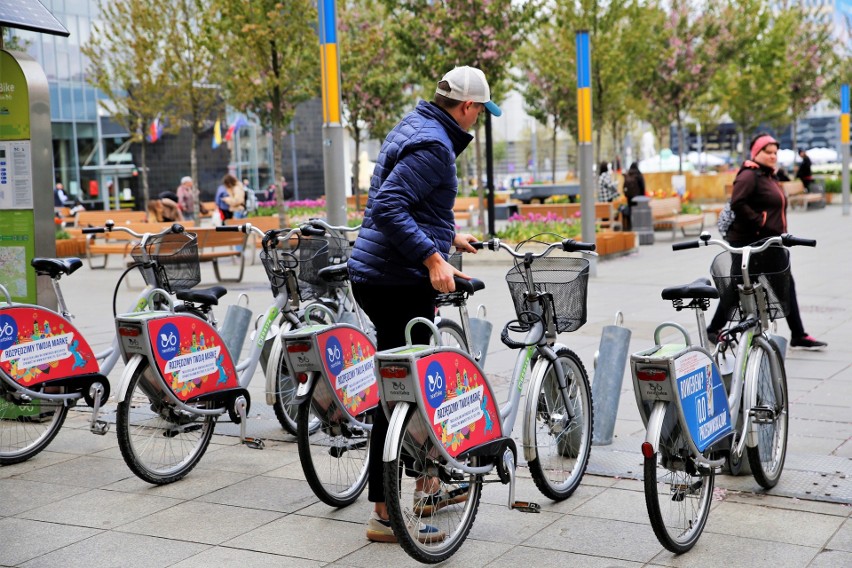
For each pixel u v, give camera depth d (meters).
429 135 4.25
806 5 38.66
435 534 4.19
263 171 45.75
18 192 6.74
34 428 6.13
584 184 14.76
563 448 5.08
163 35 24.34
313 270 6.18
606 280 14.52
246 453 5.95
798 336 8.75
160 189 41.50
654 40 30.12
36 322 5.70
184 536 4.55
